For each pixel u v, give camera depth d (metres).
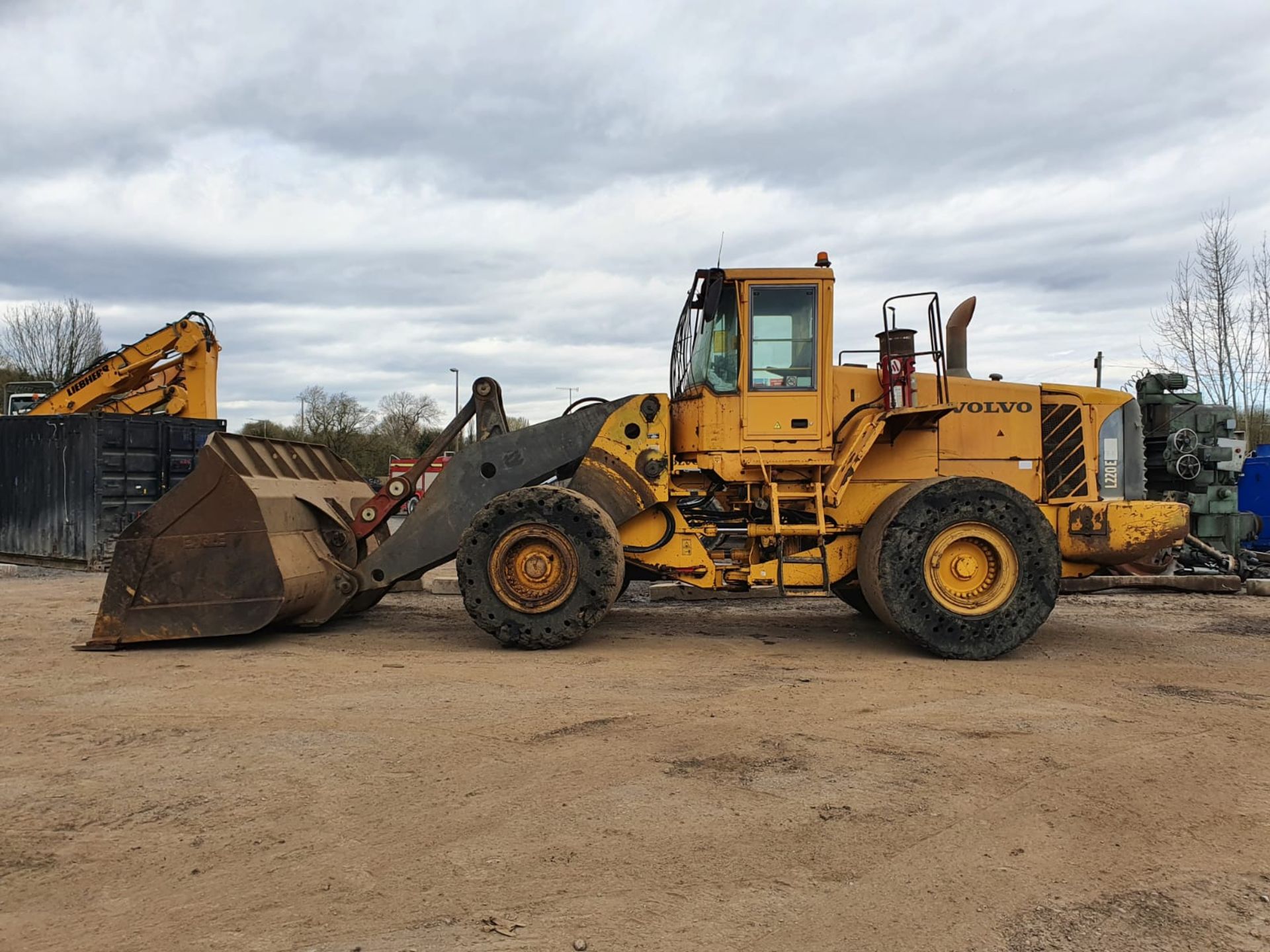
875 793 3.87
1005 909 2.95
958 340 8.17
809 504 7.30
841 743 4.54
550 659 6.56
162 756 4.32
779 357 7.12
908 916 2.89
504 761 4.25
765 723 4.89
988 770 4.16
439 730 4.73
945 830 3.52
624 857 3.28
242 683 5.77
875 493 7.38
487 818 3.61
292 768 4.15
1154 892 3.06
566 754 4.36
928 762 4.26
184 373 15.35
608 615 8.77
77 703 5.28
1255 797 3.87
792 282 7.07
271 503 7.07
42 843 3.38
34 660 6.47
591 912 2.89
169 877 3.12
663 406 7.29
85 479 13.07
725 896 3.01
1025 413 7.52
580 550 6.86
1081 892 3.06
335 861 3.24
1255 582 10.20
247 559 6.89
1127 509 7.18
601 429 7.34
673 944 2.72
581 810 3.68
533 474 7.45
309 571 7.29
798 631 7.89
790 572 7.15
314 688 5.63
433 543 7.52
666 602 9.85
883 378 7.27
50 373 42.25
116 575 6.92
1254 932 2.81
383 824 3.55
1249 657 6.72
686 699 5.37
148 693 5.52
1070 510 7.23
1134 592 10.45
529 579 6.95
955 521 6.65
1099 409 7.63
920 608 6.62
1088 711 5.14
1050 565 6.65
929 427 7.38
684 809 3.69
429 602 9.69
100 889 3.04
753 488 7.29
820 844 3.39
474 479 7.51
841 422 7.32
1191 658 6.70
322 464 8.69
